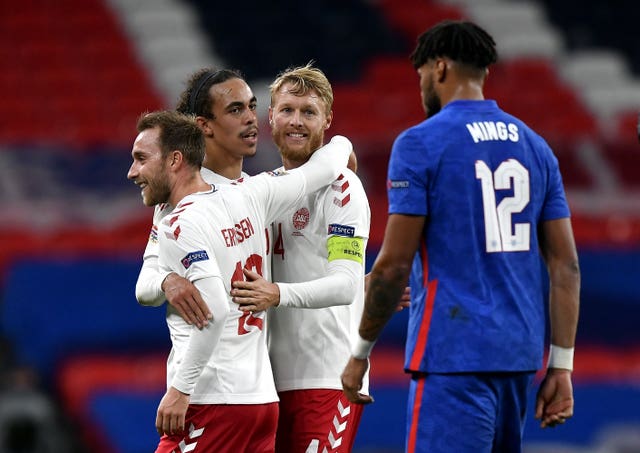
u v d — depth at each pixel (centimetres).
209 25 6688
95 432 3575
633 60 6669
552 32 6788
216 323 1454
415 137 1382
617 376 3647
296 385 1692
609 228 4791
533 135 1423
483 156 1377
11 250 4381
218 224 1508
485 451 1361
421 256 1396
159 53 6456
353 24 6744
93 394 3578
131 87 6203
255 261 1561
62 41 6462
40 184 4831
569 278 1410
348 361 1555
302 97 1688
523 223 1386
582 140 5603
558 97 6353
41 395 3709
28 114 5912
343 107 6088
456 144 1375
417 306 1397
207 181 1681
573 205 5200
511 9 6906
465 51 1416
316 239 1688
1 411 3659
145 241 4466
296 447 1698
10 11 6625
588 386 3491
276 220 1702
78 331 3875
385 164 5375
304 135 1689
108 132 5822
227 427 1506
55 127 5838
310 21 6744
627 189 5394
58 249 4362
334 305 1619
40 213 4738
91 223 4728
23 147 4953
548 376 1411
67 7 6675
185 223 1483
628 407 3453
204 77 1688
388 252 1366
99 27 6581
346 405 1711
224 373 1506
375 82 6322
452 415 1353
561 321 1405
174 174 1549
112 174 4878
